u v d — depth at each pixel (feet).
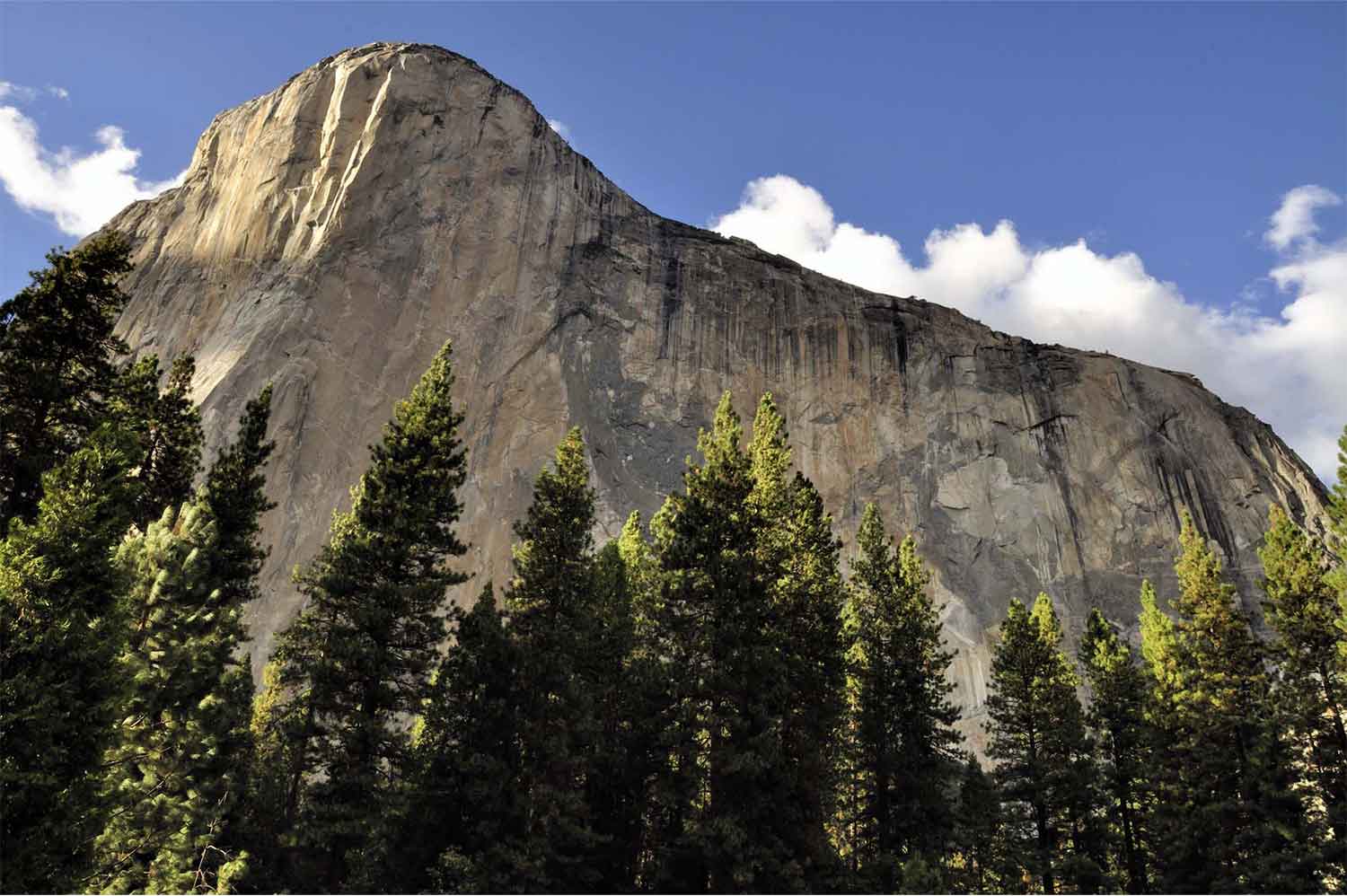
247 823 83.71
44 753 55.88
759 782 86.99
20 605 57.62
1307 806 103.91
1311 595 110.93
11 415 73.46
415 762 84.69
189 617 84.74
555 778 88.22
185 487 108.88
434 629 89.86
